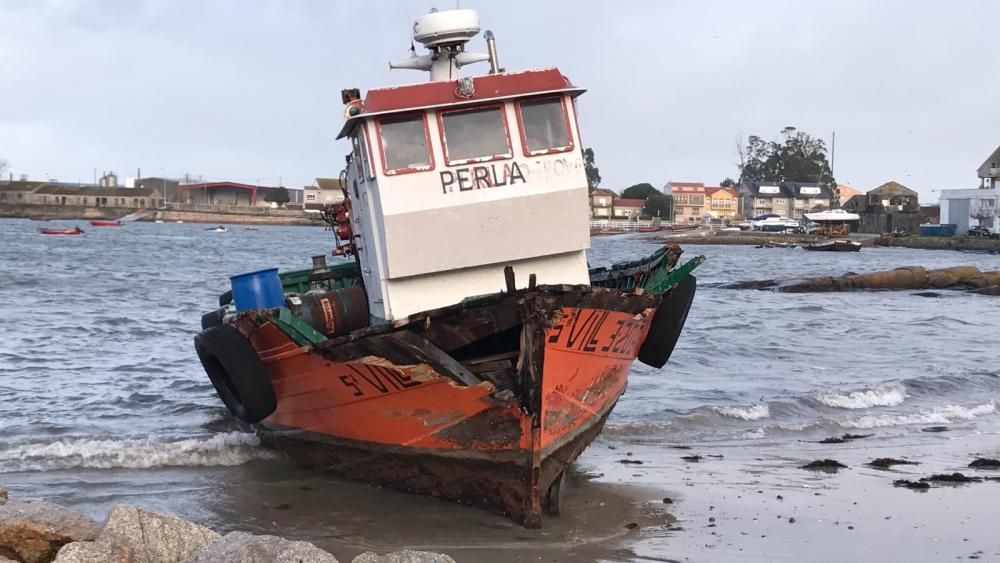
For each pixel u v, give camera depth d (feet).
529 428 36.60
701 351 82.94
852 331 100.48
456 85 38.75
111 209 562.66
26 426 52.70
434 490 40.47
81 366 71.67
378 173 37.99
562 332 35.63
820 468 46.39
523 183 38.78
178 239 328.49
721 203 571.69
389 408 38.99
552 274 39.65
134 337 87.81
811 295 150.30
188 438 49.93
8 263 181.47
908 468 46.75
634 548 34.81
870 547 35.06
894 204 490.08
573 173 39.24
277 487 42.42
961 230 401.08
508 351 38.29
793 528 37.17
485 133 38.83
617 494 41.55
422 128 38.45
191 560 27.32
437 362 36.04
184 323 97.86
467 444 38.22
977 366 78.13
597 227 481.87
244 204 593.83
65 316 100.89
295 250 267.39
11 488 41.47
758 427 55.42
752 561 33.53
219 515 38.24
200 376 68.49
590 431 41.75
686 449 50.31
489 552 34.22
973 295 155.94
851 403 62.59
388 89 38.45
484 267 39.14
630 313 38.96
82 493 40.93
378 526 37.22
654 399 62.13
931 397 65.92
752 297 143.33
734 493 41.86
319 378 39.75
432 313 35.35
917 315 120.67
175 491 41.50
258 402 40.83
